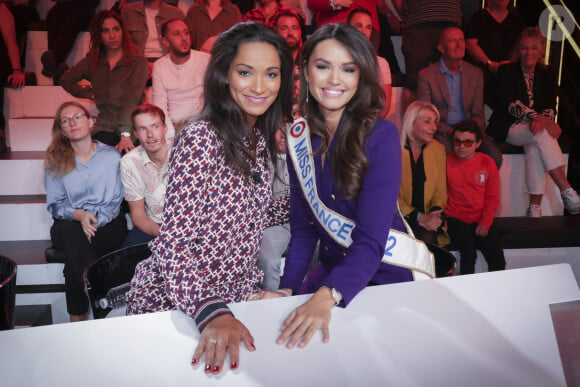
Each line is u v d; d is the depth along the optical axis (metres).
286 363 0.71
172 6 3.37
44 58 3.22
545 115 3.16
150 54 3.44
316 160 1.18
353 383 0.67
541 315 0.84
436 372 0.70
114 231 2.53
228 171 1.01
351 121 1.08
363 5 3.30
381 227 1.02
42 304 2.57
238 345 0.73
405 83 3.32
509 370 0.72
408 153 2.82
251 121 1.11
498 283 0.93
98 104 3.00
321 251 1.29
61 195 2.52
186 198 0.92
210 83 1.04
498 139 3.22
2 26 3.12
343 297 0.86
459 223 2.82
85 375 0.68
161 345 0.75
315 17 3.41
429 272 1.21
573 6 3.37
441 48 3.10
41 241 2.84
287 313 0.84
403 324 0.81
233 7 3.30
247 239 1.10
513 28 3.36
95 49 2.95
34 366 0.69
